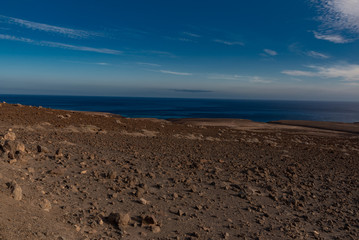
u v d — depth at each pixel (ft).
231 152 54.60
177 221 20.88
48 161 30.14
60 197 21.11
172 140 62.69
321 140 109.70
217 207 24.97
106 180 27.43
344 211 27.94
